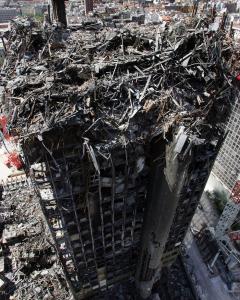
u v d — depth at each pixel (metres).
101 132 27.80
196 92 31.84
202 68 32.22
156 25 46.25
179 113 29.47
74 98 27.52
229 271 61.44
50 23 44.53
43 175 31.05
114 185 31.59
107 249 43.34
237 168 69.62
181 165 28.70
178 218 42.09
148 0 190.00
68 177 29.03
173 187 30.97
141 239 45.03
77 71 30.95
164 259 53.16
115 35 37.19
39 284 54.88
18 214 66.38
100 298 54.31
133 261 50.31
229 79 33.66
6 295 53.28
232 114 66.31
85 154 27.64
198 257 63.72
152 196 35.69
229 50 36.72
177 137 27.34
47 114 26.09
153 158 32.38
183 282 58.19
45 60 33.97
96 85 29.02
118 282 54.75
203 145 30.03
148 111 29.25
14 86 29.14
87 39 39.12
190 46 34.22
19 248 59.94
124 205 35.88
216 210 74.81
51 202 33.66
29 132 24.88
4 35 44.22
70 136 26.86
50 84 28.44
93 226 37.09
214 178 79.31
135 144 28.69
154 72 31.83
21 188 73.25
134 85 30.86
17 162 79.62
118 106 29.20
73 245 38.69
